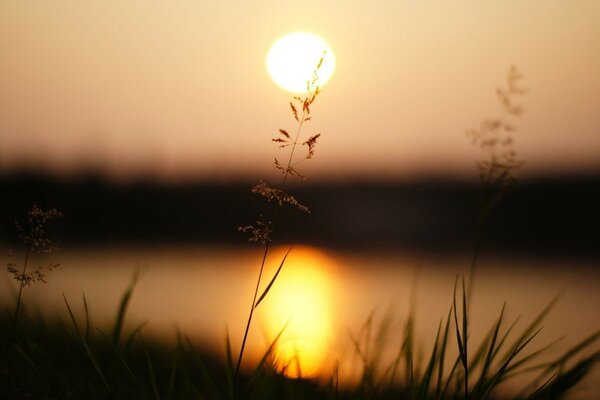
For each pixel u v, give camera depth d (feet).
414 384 7.50
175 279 44.06
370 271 69.72
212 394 7.41
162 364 8.96
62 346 7.65
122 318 7.47
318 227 135.03
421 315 25.25
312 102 5.82
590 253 111.96
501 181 7.36
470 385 7.58
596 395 7.32
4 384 6.67
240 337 17.57
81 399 6.45
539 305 34.42
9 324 7.56
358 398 7.29
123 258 66.95
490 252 112.88
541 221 122.01
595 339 6.62
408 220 130.31
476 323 23.67
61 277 28.02
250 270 62.85
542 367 7.02
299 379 7.70
